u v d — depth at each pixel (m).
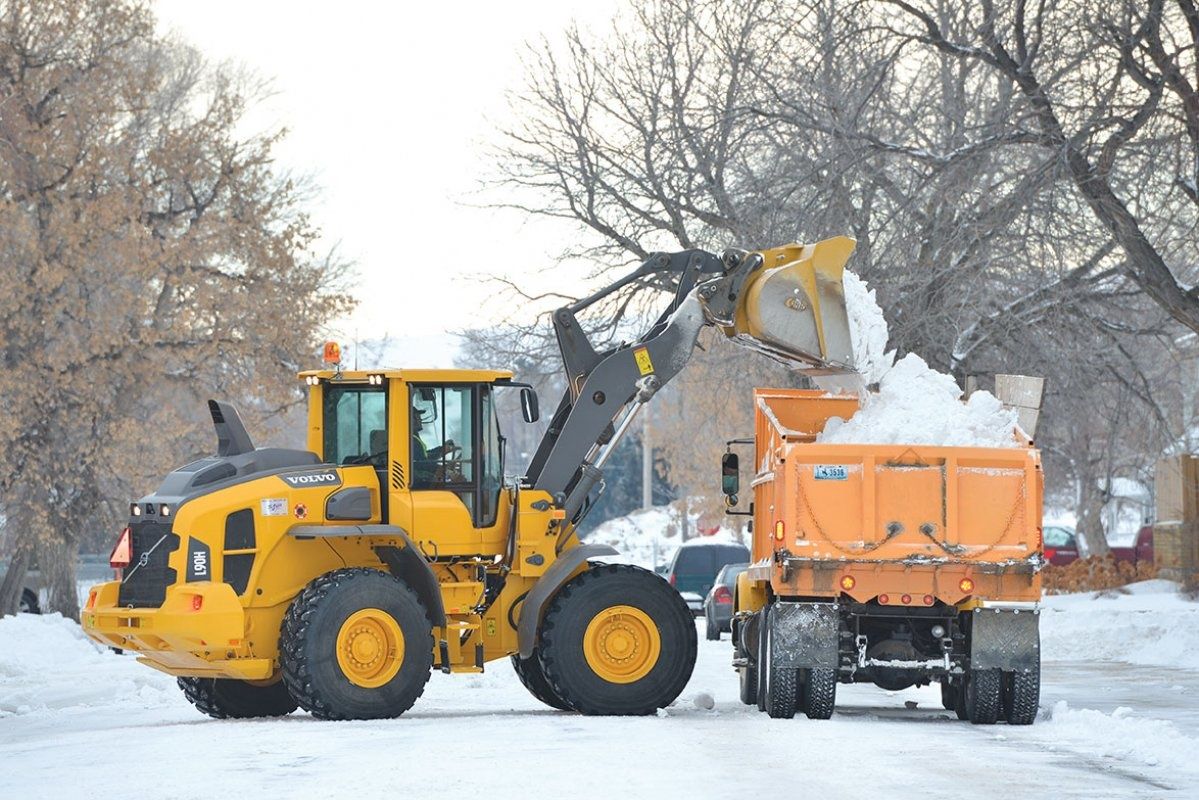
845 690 50.59
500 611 38.66
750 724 34.31
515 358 91.81
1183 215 61.53
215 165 97.12
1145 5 56.62
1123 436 111.06
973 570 35.72
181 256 93.75
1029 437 36.66
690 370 100.69
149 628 35.84
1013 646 35.53
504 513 38.97
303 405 98.81
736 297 40.03
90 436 91.81
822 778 24.58
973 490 35.72
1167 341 83.88
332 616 35.50
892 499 35.59
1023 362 73.56
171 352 93.88
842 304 38.84
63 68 93.25
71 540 95.94
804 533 35.59
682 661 37.62
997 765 26.53
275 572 37.00
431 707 41.53
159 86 110.12
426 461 38.66
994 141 60.31
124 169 94.81
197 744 30.19
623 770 25.48
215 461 37.72
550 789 23.28
